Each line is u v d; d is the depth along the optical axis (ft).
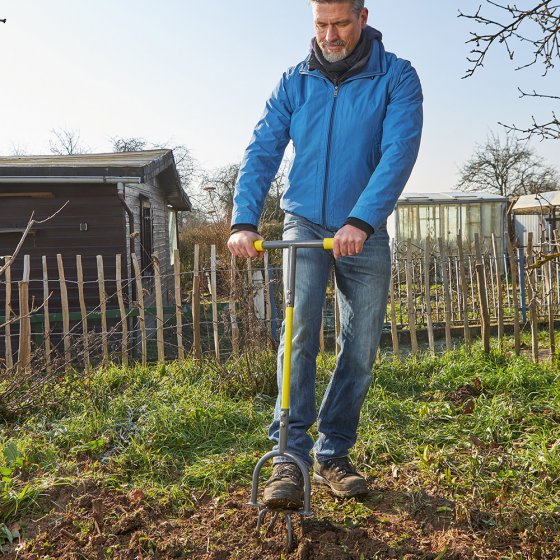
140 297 23.57
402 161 9.72
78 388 19.03
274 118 10.77
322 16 9.85
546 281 34.42
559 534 9.95
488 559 9.29
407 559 9.35
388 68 10.35
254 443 14.66
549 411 16.51
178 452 14.30
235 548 9.76
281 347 10.59
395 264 39.14
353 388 11.02
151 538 10.24
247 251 9.86
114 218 33.63
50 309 33.45
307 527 10.09
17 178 31.65
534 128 15.08
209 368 20.97
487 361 21.40
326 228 10.52
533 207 75.77
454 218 70.69
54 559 9.80
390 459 13.67
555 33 15.55
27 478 12.76
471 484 11.94
